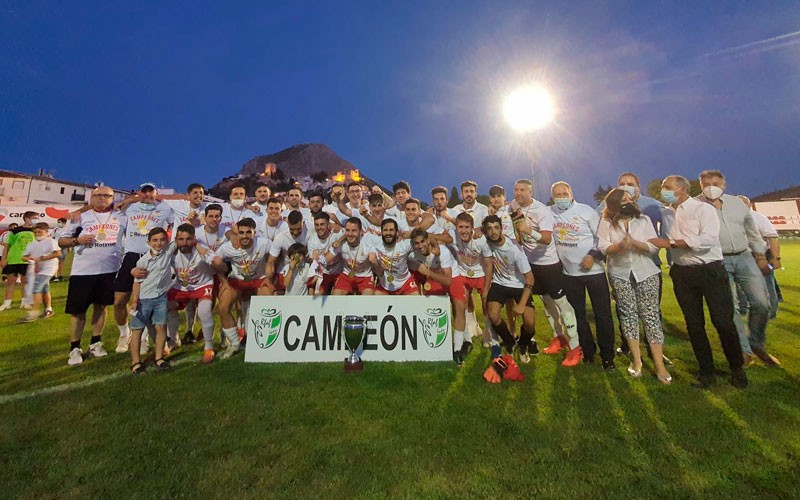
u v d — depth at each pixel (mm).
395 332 4352
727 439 2414
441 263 4441
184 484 2010
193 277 4477
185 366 4152
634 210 3600
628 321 3707
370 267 4875
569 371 3828
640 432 2531
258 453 2311
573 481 2016
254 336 4355
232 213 6137
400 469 2133
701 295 3436
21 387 3475
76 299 4297
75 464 2203
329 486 1984
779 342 4492
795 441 2377
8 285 7926
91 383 3584
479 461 2211
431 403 3047
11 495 1930
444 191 6020
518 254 3990
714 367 3551
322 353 4312
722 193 4027
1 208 25297
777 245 4996
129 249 4945
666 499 1869
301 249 4762
